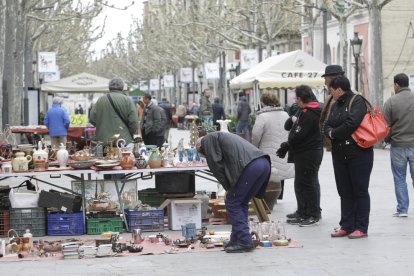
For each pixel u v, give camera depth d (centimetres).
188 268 1157
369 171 1373
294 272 1115
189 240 1343
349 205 1396
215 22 7481
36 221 1470
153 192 1608
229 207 1277
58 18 4581
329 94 1416
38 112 4403
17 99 3653
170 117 4203
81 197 1509
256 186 1267
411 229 1464
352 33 5806
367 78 5588
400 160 1591
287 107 3312
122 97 1764
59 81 3981
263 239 1340
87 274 1130
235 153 1256
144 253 1277
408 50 5425
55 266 1195
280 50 7456
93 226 1485
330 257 1218
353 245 1315
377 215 1644
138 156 1554
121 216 1527
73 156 1551
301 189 1538
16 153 1501
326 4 4656
